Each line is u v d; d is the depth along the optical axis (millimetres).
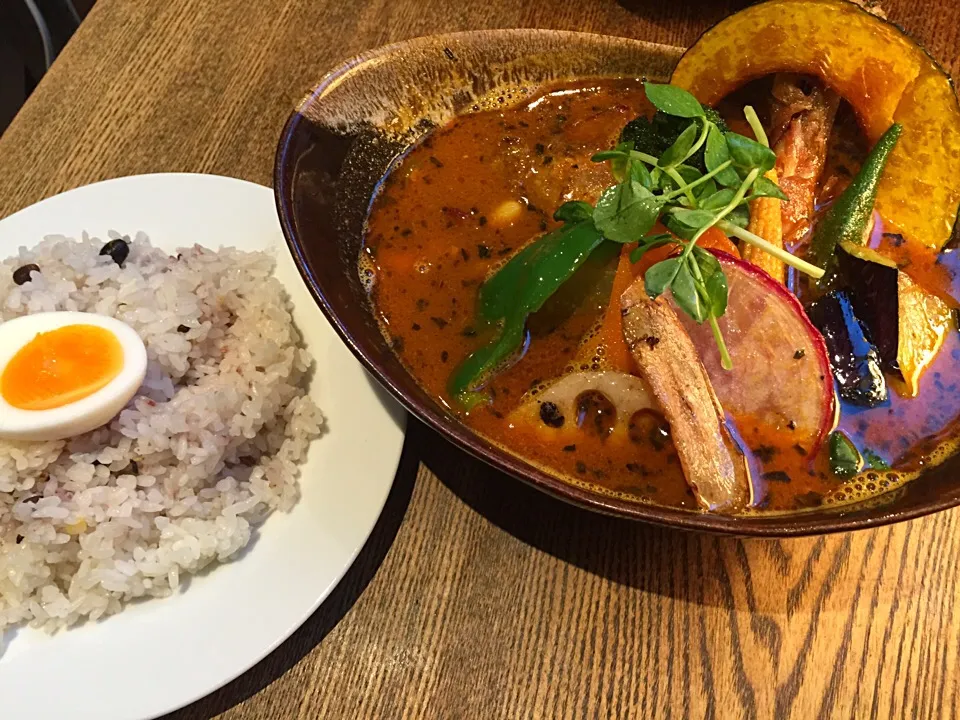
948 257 306
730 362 242
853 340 283
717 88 323
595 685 252
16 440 262
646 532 279
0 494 260
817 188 323
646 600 266
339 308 263
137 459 274
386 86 322
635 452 267
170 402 282
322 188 295
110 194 333
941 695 253
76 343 269
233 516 260
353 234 309
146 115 375
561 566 272
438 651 255
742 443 268
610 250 273
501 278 289
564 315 285
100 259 306
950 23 407
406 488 286
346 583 266
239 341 300
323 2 418
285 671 250
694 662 257
